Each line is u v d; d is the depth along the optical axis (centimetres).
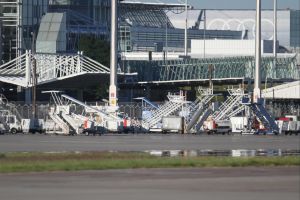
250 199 12438
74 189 13588
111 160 19225
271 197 12694
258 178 15562
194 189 13700
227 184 14488
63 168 17050
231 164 18450
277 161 19138
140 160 19138
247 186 14175
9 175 15812
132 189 13638
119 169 17200
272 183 14675
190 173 16488
